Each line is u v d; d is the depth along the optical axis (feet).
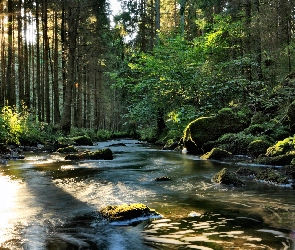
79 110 109.91
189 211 16.60
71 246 12.09
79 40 116.37
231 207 17.33
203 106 57.72
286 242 12.05
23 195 20.45
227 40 65.41
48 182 24.80
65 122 75.36
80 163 36.11
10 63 71.97
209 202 18.49
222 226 14.10
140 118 77.77
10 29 72.33
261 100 49.11
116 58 125.90
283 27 67.31
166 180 25.66
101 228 14.10
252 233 13.14
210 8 79.36
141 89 73.51
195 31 97.19
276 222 14.61
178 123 60.85
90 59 111.86
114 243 12.32
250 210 16.69
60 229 14.03
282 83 54.60
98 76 133.69
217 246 11.75
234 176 24.12
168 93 63.46
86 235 13.23
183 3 89.66
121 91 97.04
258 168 30.58
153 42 99.25
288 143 34.30
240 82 53.98
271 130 42.42
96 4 90.48
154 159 40.47
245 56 60.49
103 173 29.27
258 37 59.00
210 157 39.14
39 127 67.56
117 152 51.01
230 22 64.49
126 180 25.79
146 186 23.39
